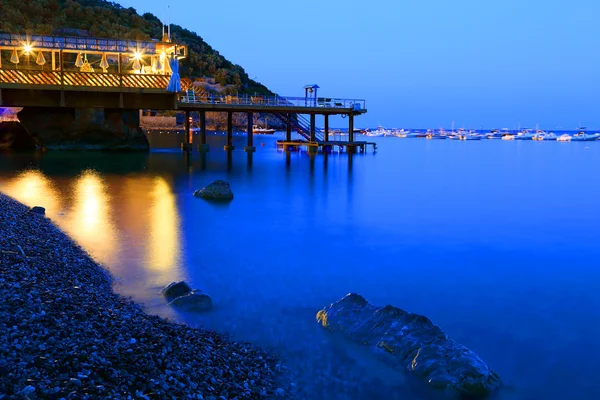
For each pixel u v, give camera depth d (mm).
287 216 19906
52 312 7301
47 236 13531
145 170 32438
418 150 80938
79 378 5609
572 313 10141
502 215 21422
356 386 7105
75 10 123875
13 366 5531
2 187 23141
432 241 16312
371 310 9000
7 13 109312
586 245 16047
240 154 48844
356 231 17562
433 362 7418
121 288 10625
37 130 41062
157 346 7023
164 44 42594
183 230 16516
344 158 49844
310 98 49344
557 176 38938
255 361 7594
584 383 7438
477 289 11562
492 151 80188
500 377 7559
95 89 39188
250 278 11844
